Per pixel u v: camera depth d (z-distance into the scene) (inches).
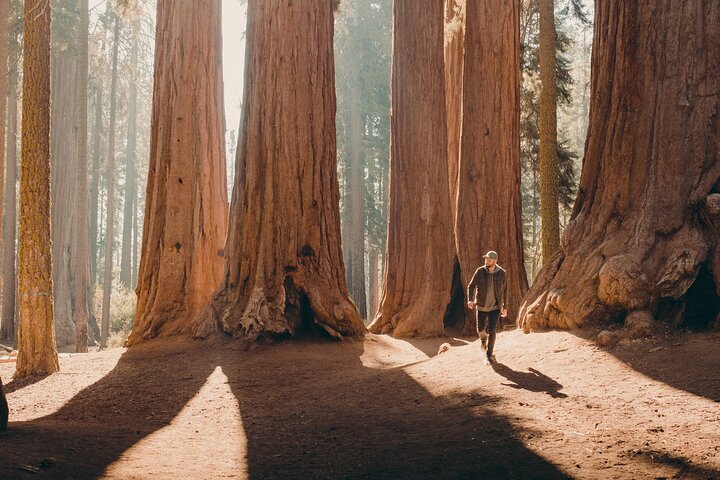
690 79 384.8
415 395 334.6
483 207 725.3
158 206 649.0
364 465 222.5
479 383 326.0
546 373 321.4
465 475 200.4
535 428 242.4
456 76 840.3
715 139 376.5
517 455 214.8
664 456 198.4
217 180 667.4
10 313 1067.9
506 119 730.8
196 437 289.6
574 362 328.2
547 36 671.8
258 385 420.5
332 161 617.6
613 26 413.1
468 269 721.6
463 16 768.9
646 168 390.9
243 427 311.7
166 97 659.4
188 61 660.7
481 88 732.0
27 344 478.9
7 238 1090.1
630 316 350.0
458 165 816.9
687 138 381.4
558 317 384.2
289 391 400.5
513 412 268.7
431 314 707.4
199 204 649.6
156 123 665.6
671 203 377.7
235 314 558.6
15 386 444.8
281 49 597.9
